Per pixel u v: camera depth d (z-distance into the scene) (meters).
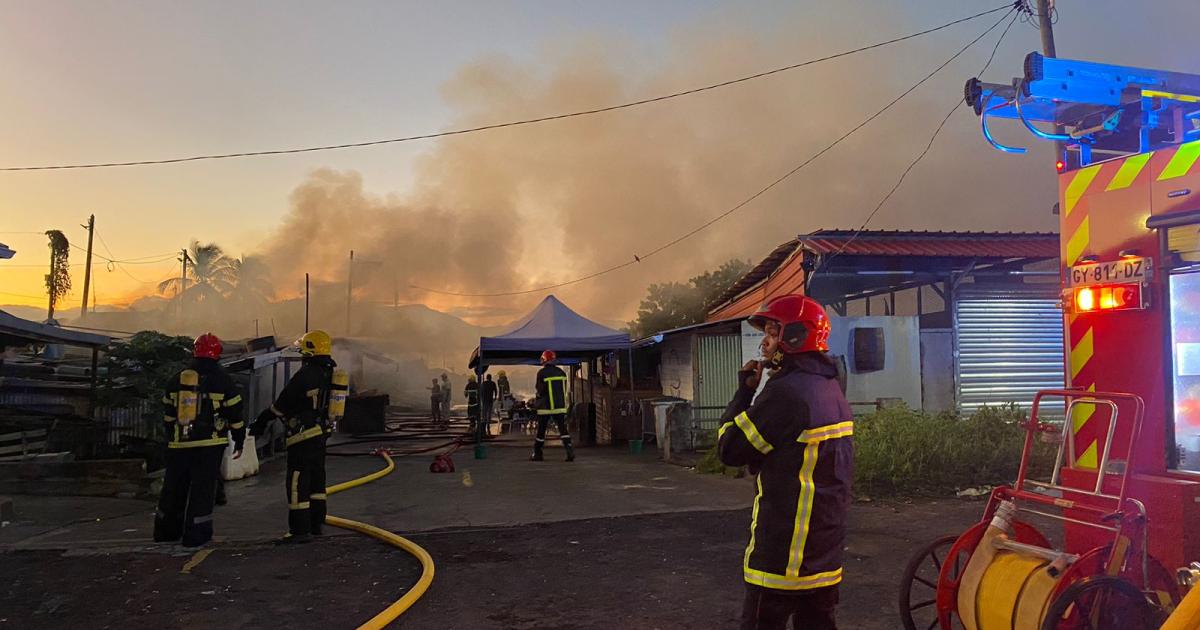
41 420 10.84
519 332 16.48
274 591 5.37
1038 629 3.32
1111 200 3.94
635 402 17.62
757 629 2.96
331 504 8.83
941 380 14.73
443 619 4.79
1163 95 4.13
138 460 9.80
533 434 21.80
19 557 6.30
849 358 14.48
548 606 5.03
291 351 16.20
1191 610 2.45
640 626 4.62
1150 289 3.75
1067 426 4.00
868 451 8.99
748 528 7.24
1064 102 4.23
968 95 4.70
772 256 17.33
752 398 3.17
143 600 5.15
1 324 9.32
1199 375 3.69
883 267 15.16
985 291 15.13
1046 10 12.75
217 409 6.80
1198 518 3.57
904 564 5.95
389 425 25.55
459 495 9.41
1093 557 3.40
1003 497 3.95
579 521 7.73
